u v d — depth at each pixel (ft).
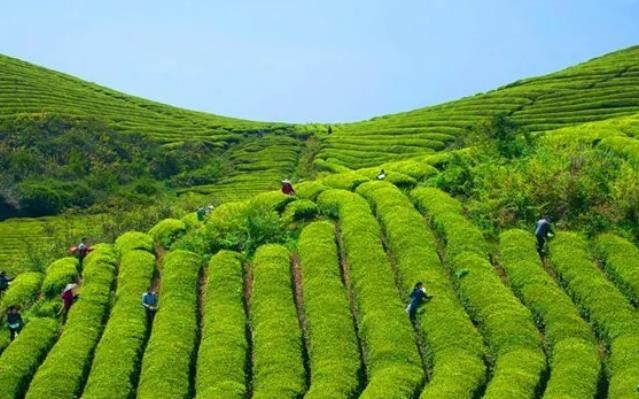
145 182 400.26
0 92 506.89
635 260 145.28
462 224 167.43
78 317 153.79
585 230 161.79
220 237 183.11
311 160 434.71
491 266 151.33
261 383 125.39
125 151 442.91
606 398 113.70
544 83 478.59
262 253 170.60
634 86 419.54
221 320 145.07
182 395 125.59
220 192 381.81
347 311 143.95
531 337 127.65
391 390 116.47
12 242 286.25
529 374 116.88
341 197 194.39
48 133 431.02
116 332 144.25
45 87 547.08
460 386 115.24
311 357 133.08
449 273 154.10
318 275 156.97
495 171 188.44
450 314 135.95
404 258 158.40
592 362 118.62
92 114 501.15
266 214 188.75
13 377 134.82
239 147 506.89
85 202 361.92
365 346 135.23
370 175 214.07
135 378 133.59
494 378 117.29
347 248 168.14
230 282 159.74
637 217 160.45
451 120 433.07
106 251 187.01
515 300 138.31
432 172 206.80
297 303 152.97
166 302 154.30
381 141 428.15
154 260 179.22
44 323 155.33
